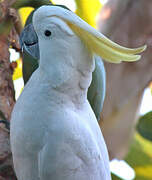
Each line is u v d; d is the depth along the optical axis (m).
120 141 11.71
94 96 8.43
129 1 12.13
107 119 11.83
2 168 8.10
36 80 7.81
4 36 8.78
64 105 7.66
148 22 11.97
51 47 7.64
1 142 8.22
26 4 8.69
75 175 7.40
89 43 7.58
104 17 12.26
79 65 7.62
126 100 11.98
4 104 8.44
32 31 8.09
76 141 7.45
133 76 12.00
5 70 8.68
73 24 7.52
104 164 7.72
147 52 12.07
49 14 7.64
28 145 7.53
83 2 12.46
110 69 11.88
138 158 11.29
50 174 7.38
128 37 12.05
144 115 10.50
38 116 7.57
